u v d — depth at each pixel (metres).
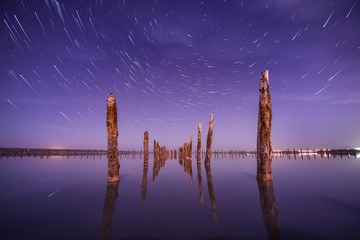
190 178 11.29
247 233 3.54
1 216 4.56
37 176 12.07
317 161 26.72
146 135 21.20
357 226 3.81
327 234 3.44
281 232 3.56
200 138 24.95
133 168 18.42
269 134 9.67
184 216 4.55
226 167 18.95
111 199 6.28
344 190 7.43
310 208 5.08
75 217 4.50
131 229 3.77
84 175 12.75
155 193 7.18
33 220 4.29
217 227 3.85
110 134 10.03
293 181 9.67
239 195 6.71
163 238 3.37
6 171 14.41
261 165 9.84
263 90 9.56
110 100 10.17
